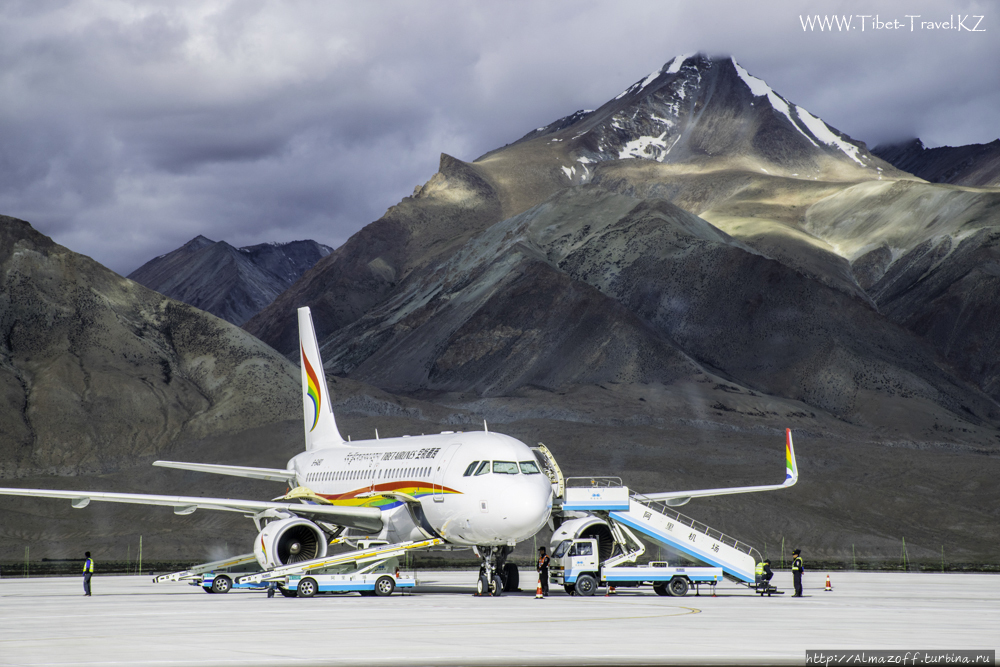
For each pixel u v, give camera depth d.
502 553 57.72
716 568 58.41
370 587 56.12
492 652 28.36
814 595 59.22
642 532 59.03
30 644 31.22
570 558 55.75
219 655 28.02
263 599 54.16
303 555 59.38
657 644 30.39
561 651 28.61
